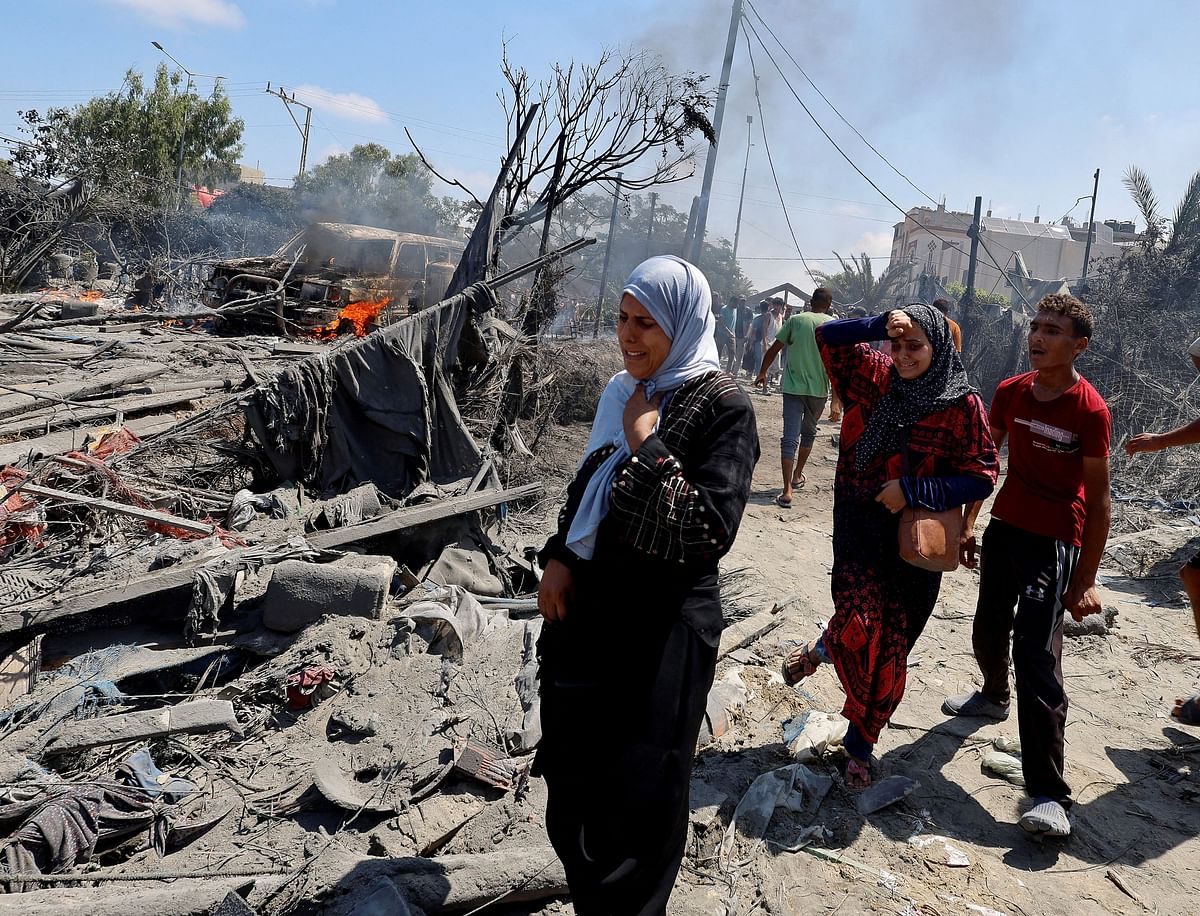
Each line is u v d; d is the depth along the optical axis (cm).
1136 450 415
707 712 365
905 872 289
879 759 359
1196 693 432
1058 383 328
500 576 478
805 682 419
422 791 290
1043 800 312
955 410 301
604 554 220
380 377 517
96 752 309
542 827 277
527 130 718
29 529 446
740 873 280
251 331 1327
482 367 607
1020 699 319
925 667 453
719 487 206
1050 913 274
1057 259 5419
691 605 220
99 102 3947
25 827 253
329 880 243
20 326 1083
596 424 235
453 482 529
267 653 368
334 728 323
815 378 755
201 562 399
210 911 228
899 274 3241
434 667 349
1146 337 1201
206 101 4159
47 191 2281
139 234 2580
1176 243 1433
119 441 584
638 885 211
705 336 221
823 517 753
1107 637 508
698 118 768
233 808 286
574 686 220
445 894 244
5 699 337
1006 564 347
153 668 356
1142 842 315
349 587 379
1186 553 654
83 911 220
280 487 514
